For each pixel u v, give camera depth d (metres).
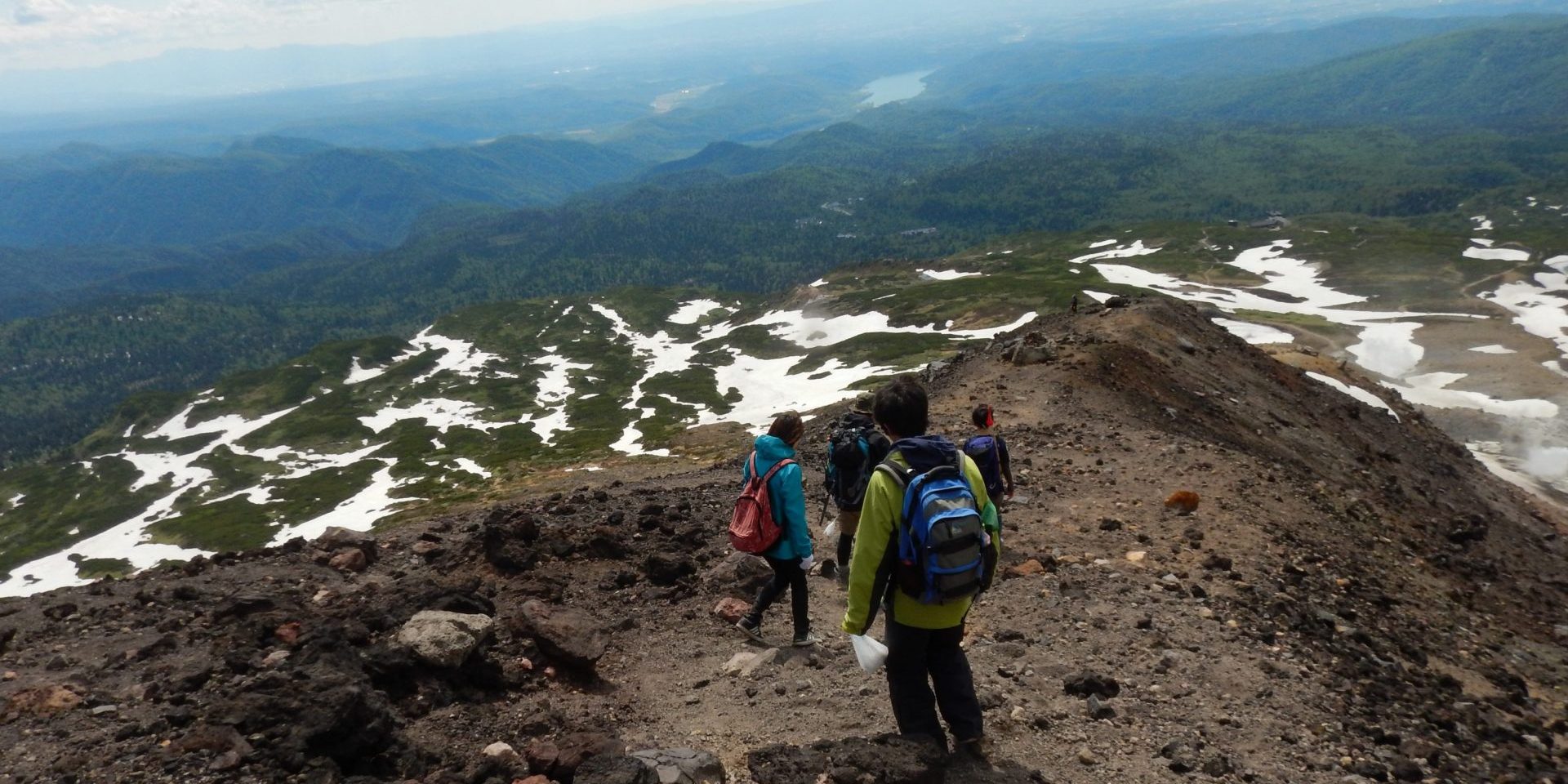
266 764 5.98
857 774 6.20
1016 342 33.34
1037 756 7.20
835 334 172.62
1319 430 34.91
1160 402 27.94
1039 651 9.59
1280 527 16.20
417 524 15.64
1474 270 166.25
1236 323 118.50
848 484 9.23
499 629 9.52
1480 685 11.74
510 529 12.79
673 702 8.73
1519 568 24.70
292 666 7.58
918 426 6.34
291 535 109.50
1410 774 7.61
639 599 11.61
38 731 6.60
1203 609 11.14
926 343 142.62
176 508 144.88
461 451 140.62
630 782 5.96
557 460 117.00
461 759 6.93
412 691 7.86
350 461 152.25
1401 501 28.98
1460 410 83.38
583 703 8.54
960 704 6.66
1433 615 14.88
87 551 130.38
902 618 6.35
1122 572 12.36
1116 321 37.41
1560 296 140.12
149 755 6.10
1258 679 9.23
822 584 12.52
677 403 144.00
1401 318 127.12
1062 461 19.41
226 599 10.37
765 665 9.58
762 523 9.59
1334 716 8.66
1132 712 8.16
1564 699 12.27
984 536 6.12
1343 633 11.62
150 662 8.37
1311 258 196.00
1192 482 18.02
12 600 10.98
